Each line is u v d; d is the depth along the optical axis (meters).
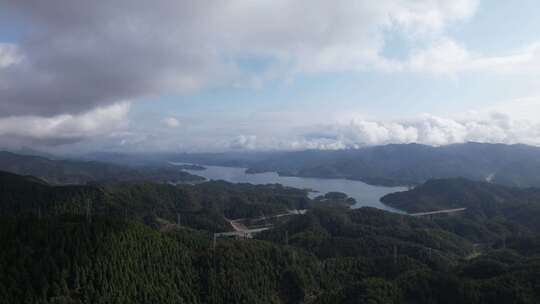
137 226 192.75
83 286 152.00
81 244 163.38
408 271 191.50
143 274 170.38
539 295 146.62
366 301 156.50
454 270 186.88
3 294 135.50
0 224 162.12
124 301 155.62
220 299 179.88
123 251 171.25
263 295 189.88
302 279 199.62
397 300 160.00
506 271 168.75
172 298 169.62
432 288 165.38
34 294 141.00
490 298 150.75
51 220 176.38
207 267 192.38
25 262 148.88
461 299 155.50
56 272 149.38
